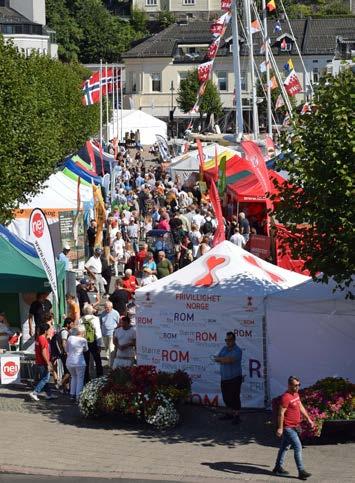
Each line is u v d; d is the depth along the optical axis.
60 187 50.94
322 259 24.86
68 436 25.36
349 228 24.11
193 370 28.30
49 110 58.62
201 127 138.12
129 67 155.38
